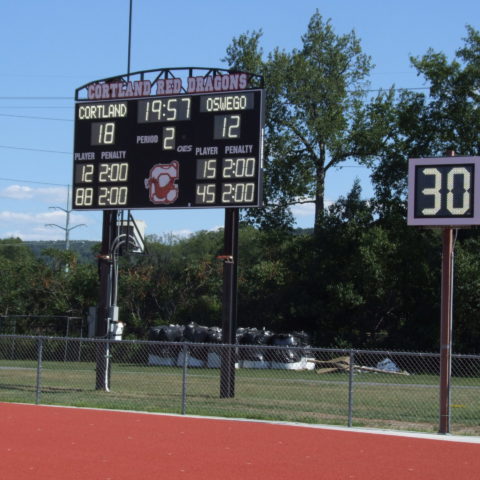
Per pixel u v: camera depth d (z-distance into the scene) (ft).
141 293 179.42
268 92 164.86
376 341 146.30
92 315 79.97
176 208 75.97
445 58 149.18
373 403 67.51
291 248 158.92
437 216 49.14
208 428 50.03
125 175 78.28
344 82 172.45
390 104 166.09
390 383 88.99
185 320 171.42
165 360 130.82
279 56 167.22
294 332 138.31
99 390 76.69
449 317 49.73
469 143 145.48
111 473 34.86
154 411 59.62
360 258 144.15
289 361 122.31
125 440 44.50
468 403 71.61
